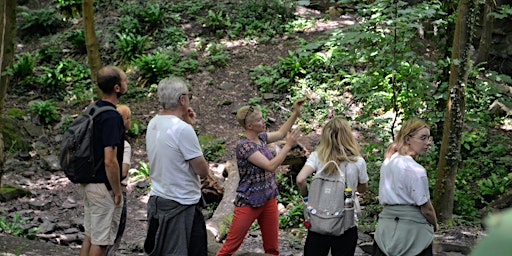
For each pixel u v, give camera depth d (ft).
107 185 15.21
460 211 31.35
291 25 52.47
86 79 50.72
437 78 31.37
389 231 13.52
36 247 22.44
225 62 49.26
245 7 55.11
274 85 46.09
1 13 24.31
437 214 29.14
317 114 42.32
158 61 48.11
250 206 16.53
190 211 13.98
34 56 53.78
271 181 16.89
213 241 23.61
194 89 46.88
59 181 37.93
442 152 28.86
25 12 57.57
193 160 13.74
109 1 58.18
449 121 28.40
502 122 41.52
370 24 28.12
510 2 46.88
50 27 57.67
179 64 49.26
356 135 38.88
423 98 29.94
